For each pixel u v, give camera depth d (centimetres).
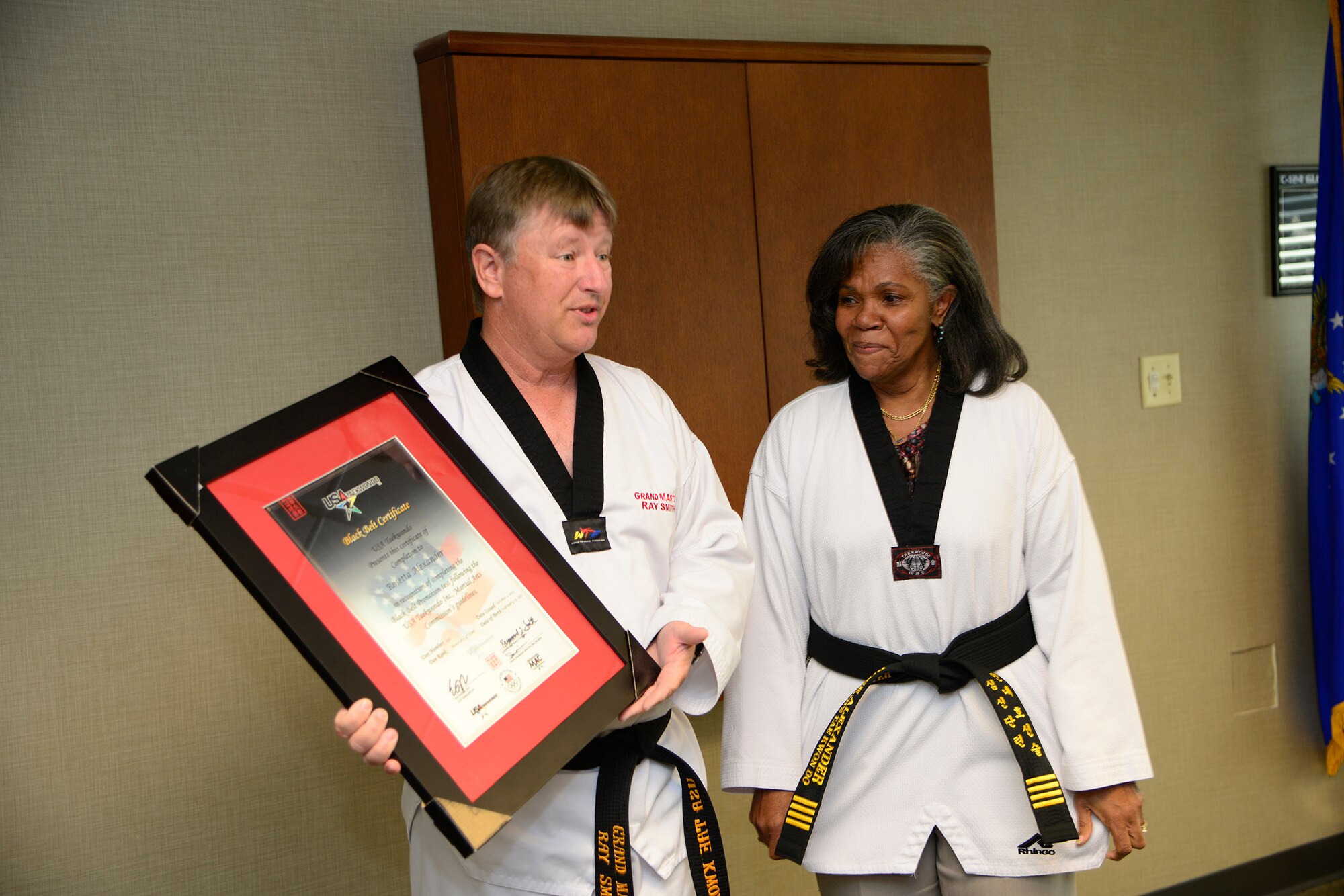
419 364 195
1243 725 274
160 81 173
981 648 153
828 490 159
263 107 180
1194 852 269
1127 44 254
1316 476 263
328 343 187
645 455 144
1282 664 278
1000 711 148
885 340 152
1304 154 275
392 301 192
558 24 201
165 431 176
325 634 110
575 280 130
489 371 138
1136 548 262
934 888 157
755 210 206
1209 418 269
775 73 207
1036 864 150
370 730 106
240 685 183
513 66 184
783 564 164
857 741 155
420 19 191
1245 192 270
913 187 221
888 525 154
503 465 134
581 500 136
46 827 171
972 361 157
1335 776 281
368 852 194
